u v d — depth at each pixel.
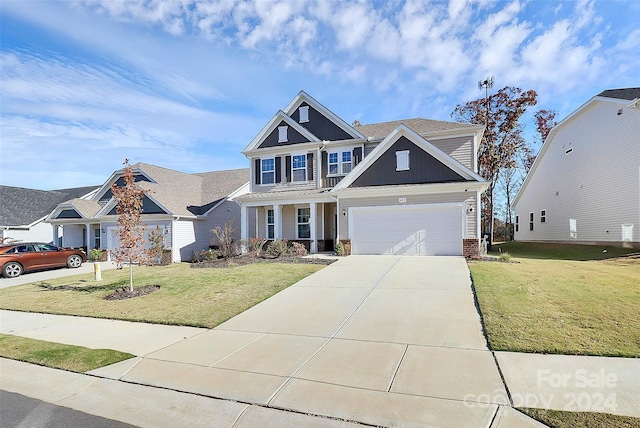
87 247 23.81
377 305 7.59
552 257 16.12
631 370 4.20
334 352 5.22
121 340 6.30
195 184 26.52
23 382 4.77
